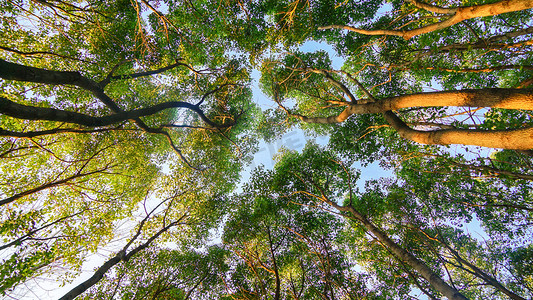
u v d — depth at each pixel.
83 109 9.69
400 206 10.52
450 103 3.49
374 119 11.55
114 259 9.21
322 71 8.17
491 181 7.62
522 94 2.71
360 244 11.29
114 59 9.87
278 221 11.83
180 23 11.05
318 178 12.94
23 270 5.24
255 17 12.21
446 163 6.72
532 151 4.85
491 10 2.79
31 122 8.17
